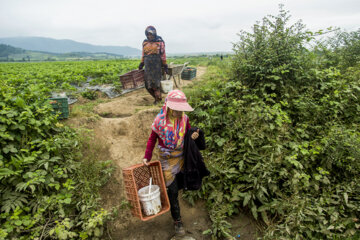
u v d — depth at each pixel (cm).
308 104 450
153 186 299
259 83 501
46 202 303
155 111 513
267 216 335
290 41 484
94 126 463
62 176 336
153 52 599
